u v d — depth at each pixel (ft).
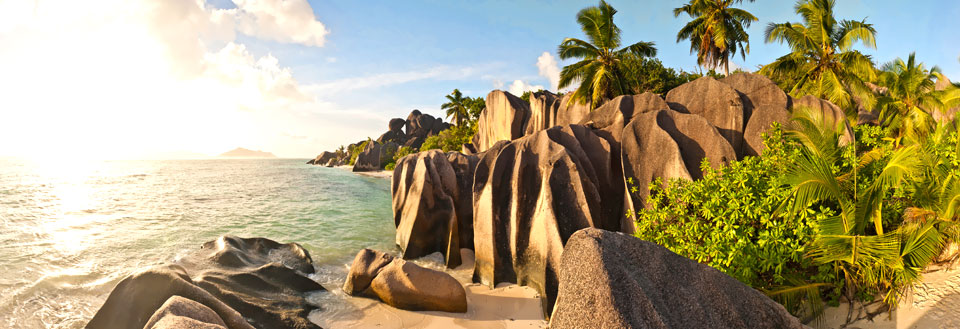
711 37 96.73
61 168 309.63
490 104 115.96
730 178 28.50
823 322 23.84
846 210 23.73
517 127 103.65
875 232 26.23
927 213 23.31
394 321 31.42
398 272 34.27
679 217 28.81
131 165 425.69
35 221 67.82
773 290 24.73
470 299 36.14
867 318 22.82
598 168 40.57
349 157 388.78
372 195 114.01
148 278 25.26
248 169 318.45
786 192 24.41
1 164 382.01
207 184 151.94
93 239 55.06
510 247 39.63
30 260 43.83
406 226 51.70
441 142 208.13
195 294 24.93
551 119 90.84
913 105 73.05
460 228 52.34
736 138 38.88
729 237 25.25
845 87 74.54
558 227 35.60
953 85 72.59
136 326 23.71
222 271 34.47
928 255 21.57
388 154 276.21
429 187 51.21
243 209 84.17
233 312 25.49
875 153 28.25
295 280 36.17
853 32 74.08
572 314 13.88
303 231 62.49
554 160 38.93
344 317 31.83
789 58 80.64
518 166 40.78
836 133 30.58
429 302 32.91
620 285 13.89
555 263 34.78
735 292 15.33
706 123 36.42
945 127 31.99
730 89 40.34
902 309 21.90
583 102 83.15
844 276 25.05
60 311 31.48
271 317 29.35
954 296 21.03
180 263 36.29
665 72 100.89
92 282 37.93
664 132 36.96
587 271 14.49
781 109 36.24
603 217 39.22
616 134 42.11
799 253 24.68
